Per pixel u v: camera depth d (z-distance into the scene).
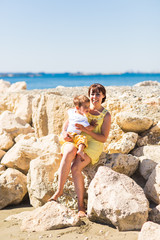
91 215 3.34
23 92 13.66
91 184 3.56
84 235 3.02
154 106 6.17
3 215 4.10
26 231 3.23
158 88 11.12
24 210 4.30
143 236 2.70
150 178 3.87
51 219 3.31
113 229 3.13
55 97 6.43
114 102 6.16
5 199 4.49
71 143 3.84
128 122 5.14
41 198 4.05
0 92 19.75
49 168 4.25
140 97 6.91
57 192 3.70
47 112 6.59
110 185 3.39
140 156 4.68
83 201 3.78
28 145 5.29
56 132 6.38
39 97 7.14
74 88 14.62
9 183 4.61
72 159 3.76
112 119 5.91
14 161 5.03
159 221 3.27
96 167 4.11
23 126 7.22
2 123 7.05
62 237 2.99
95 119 4.04
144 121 5.12
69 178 4.00
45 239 2.97
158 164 3.90
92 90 4.07
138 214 3.07
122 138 4.95
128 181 3.49
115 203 3.16
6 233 3.23
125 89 11.41
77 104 3.96
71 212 3.41
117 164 4.12
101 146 4.04
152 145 5.06
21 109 9.67
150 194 3.78
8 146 6.26
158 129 5.24
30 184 4.40
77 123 3.84
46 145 5.18
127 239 2.86
